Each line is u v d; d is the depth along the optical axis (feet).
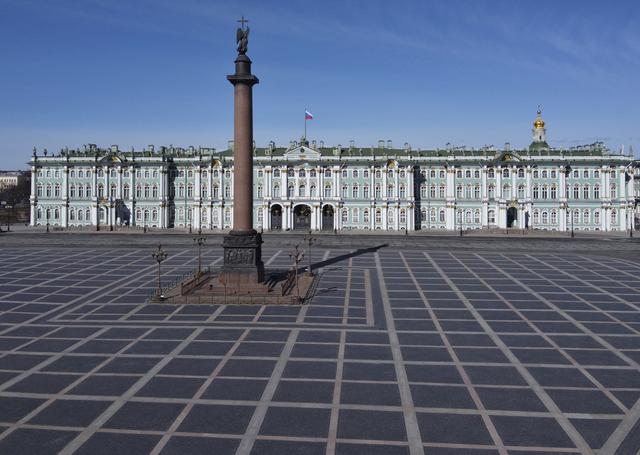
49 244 278.87
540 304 131.64
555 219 402.93
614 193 399.65
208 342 99.76
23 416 67.97
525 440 62.03
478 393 75.66
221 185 419.54
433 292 146.72
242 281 147.43
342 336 104.12
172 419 67.21
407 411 69.67
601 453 59.26
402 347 97.04
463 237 335.88
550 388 77.56
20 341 100.63
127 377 81.56
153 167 419.95
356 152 422.00
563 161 399.44
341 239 317.01
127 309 126.62
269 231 396.98
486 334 105.40
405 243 287.28
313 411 69.56
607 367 86.43
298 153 410.93
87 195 422.82
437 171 412.36
